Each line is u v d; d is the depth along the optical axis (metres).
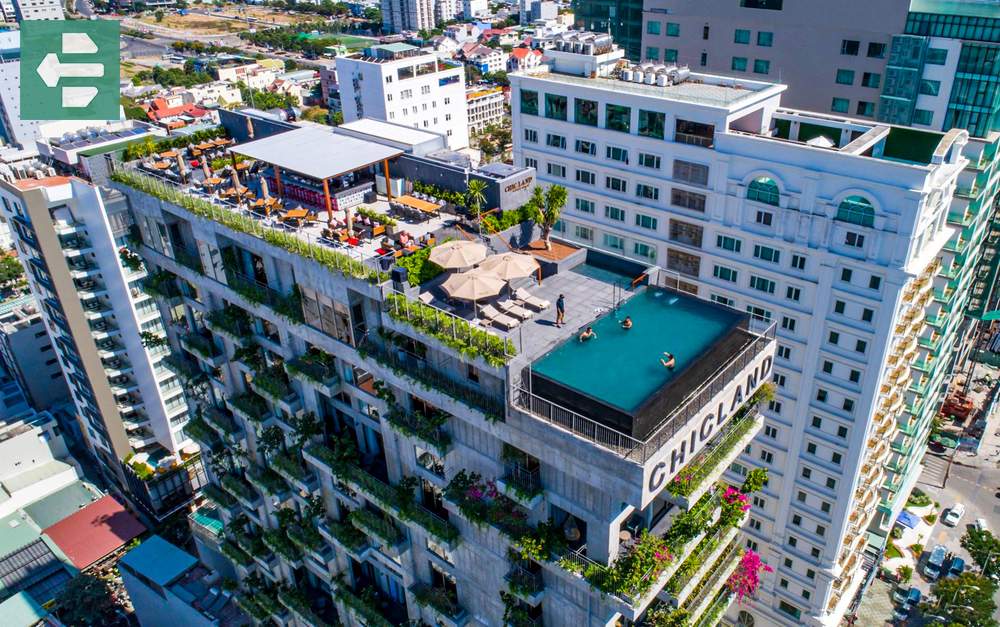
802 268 65.12
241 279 45.47
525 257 37.88
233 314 48.62
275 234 40.62
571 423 31.25
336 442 45.25
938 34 75.69
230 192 47.78
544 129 82.88
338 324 40.03
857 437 66.88
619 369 32.94
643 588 33.12
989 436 122.31
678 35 97.38
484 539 39.66
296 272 40.31
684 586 38.69
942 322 79.00
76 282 98.06
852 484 69.25
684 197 72.25
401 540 44.81
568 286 41.22
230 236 43.53
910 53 77.31
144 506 111.44
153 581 77.38
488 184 45.69
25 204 90.38
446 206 48.00
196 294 53.34
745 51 91.31
